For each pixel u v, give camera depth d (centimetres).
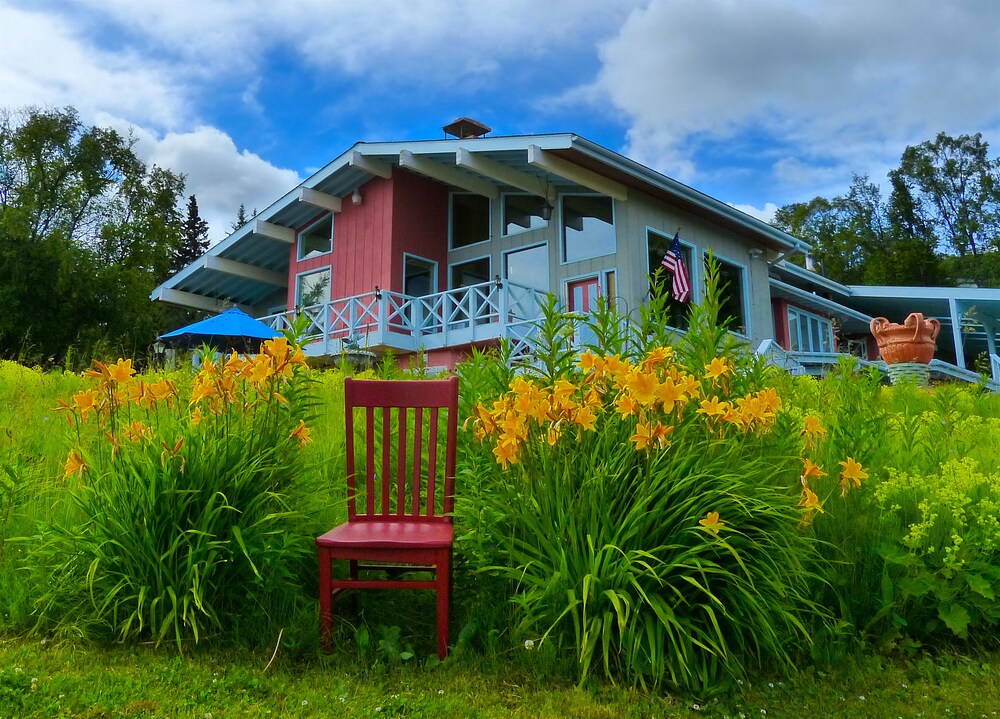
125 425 316
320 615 256
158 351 907
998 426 448
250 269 1911
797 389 442
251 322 1312
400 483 295
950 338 2575
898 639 277
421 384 301
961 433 444
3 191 2877
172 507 262
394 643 258
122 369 287
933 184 4844
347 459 298
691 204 1459
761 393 264
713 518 233
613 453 266
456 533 289
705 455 261
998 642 276
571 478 259
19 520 328
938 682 251
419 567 291
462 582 294
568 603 246
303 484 306
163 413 357
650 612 241
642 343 319
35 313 2370
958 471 300
